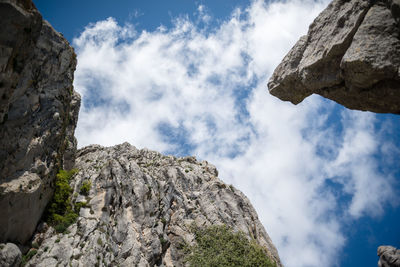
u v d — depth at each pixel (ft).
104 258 121.49
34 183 107.34
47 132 117.91
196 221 159.33
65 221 130.52
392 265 132.16
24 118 103.55
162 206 159.33
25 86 100.94
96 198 148.05
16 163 102.06
